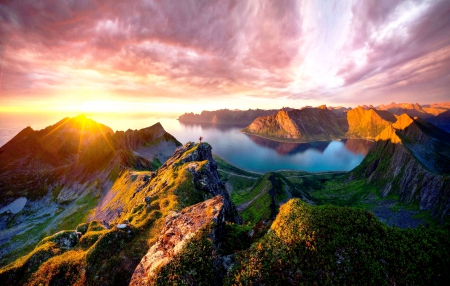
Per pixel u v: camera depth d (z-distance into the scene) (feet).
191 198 214.90
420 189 590.96
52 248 129.70
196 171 270.46
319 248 68.90
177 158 370.32
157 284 72.43
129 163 617.62
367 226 73.15
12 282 112.57
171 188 222.28
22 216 550.77
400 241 69.56
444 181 530.27
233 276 70.90
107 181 567.18
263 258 71.87
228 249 86.43
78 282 107.04
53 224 438.40
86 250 126.41
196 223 93.40
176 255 79.20
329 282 62.23
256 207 522.06
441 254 66.44
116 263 111.86
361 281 61.82
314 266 65.77
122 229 128.06
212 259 77.05
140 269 84.74
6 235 433.07
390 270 64.03
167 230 98.68
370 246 68.08
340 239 69.97
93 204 483.92
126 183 460.96
